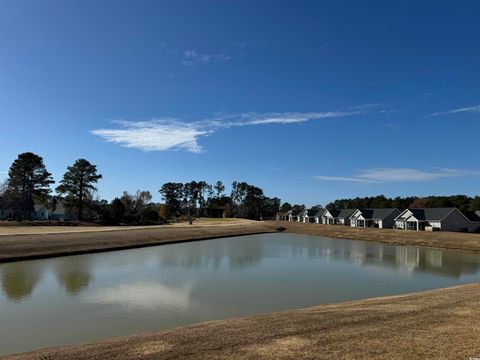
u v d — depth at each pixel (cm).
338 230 8769
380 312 1423
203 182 18525
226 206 17762
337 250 5334
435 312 1380
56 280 2781
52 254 4038
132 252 4638
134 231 6328
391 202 14550
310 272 3359
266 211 18462
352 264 3919
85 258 3978
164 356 1004
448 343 1013
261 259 4212
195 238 6838
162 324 1778
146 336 1279
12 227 6900
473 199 11869
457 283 2927
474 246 5372
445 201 12394
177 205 17138
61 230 6084
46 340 1569
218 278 2975
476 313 1340
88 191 10044
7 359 1115
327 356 948
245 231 9062
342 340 1069
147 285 2652
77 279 2833
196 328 1361
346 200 17425
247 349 1027
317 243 6506
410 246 6031
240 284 2747
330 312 1511
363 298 2367
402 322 1246
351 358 929
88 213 10494
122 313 1953
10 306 2073
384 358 922
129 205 12569
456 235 6419
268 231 9694
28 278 2838
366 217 10669
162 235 6494
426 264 3981
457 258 4503
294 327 1245
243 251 5009
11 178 9050
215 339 1139
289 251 5134
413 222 8912
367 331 1150
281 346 1039
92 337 1600
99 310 2005
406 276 3225
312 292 2525
